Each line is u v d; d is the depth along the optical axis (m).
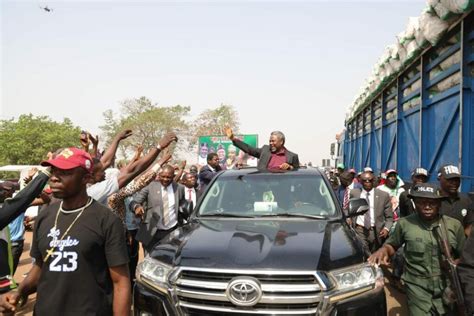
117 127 41.38
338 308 2.67
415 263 3.28
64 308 2.15
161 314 2.86
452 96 5.04
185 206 4.28
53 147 38.44
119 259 2.23
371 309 2.75
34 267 2.41
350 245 3.13
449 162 5.06
